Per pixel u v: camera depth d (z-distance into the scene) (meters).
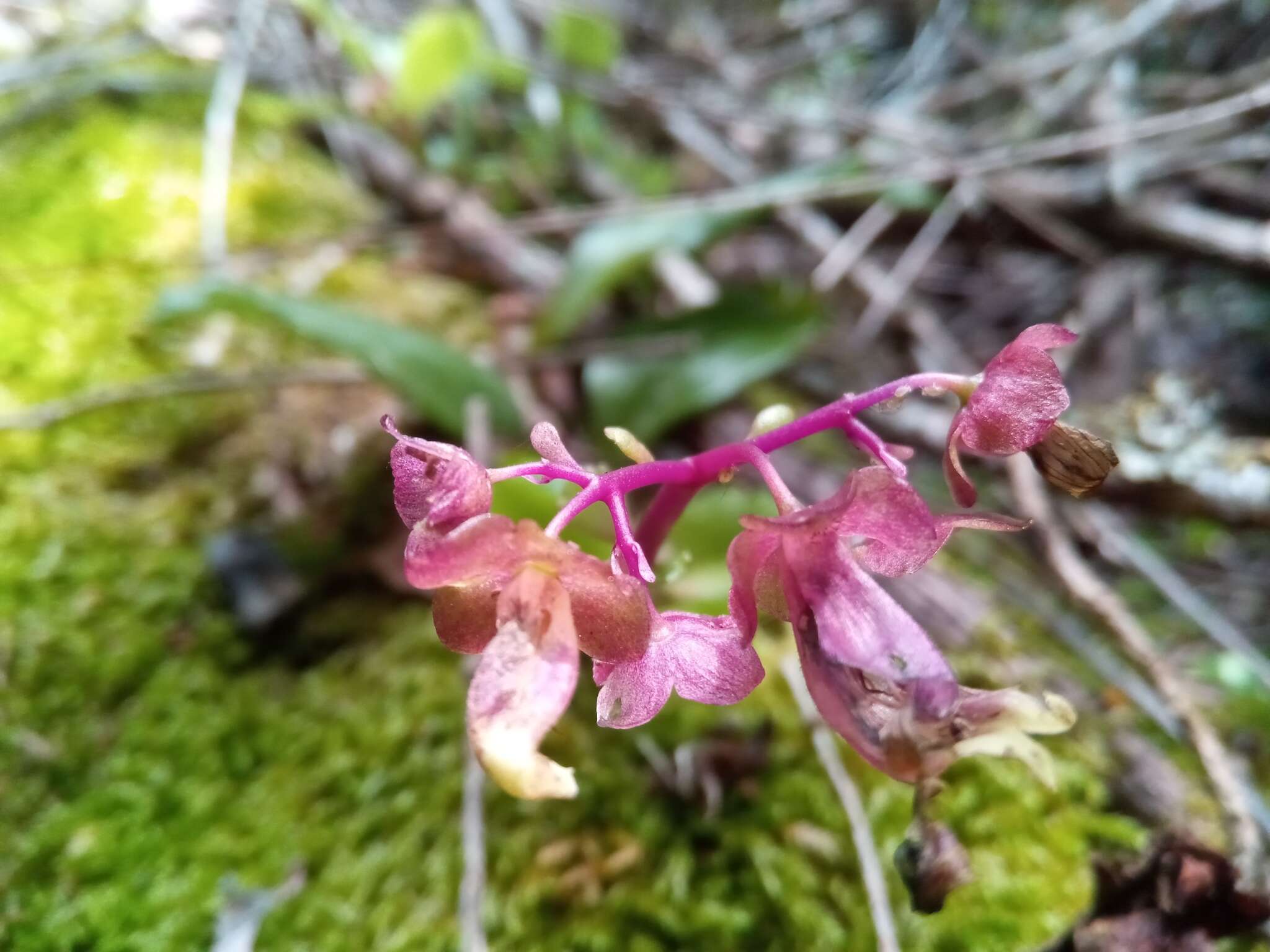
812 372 0.24
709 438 0.21
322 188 0.27
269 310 0.16
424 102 0.27
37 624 0.14
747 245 0.33
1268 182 0.29
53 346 0.19
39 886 0.12
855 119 0.27
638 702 0.08
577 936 0.11
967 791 0.13
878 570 0.08
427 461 0.08
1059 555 0.16
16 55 0.29
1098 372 0.28
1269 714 0.17
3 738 0.13
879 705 0.07
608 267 0.20
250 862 0.12
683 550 0.14
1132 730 0.15
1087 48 0.31
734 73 0.35
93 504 0.16
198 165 0.25
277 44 0.31
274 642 0.16
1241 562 0.24
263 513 0.17
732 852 0.12
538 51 0.36
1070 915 0.12
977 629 0.17
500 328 0.23
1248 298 0.30
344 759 0.14
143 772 0.13
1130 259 0.29
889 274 0.31
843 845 0.13
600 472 0.12
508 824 0.13
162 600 0.15
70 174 0.24
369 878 0.12
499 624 0.07
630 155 0.34
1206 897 0.10
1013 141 0.32
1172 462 0.19
